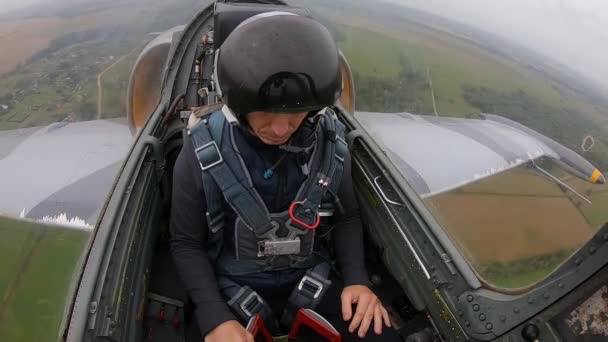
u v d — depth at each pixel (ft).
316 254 6.21
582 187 24.71
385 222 6.81
